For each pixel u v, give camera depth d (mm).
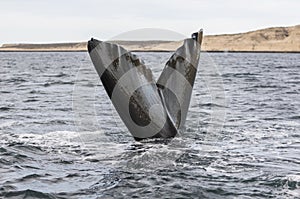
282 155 9133
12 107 16844
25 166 8422
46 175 7930
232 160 8625
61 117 13914
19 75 39656
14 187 7414
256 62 77000
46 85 28500
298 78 35438
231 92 23203
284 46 177125
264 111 15672
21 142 9992
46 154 9078
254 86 27375
